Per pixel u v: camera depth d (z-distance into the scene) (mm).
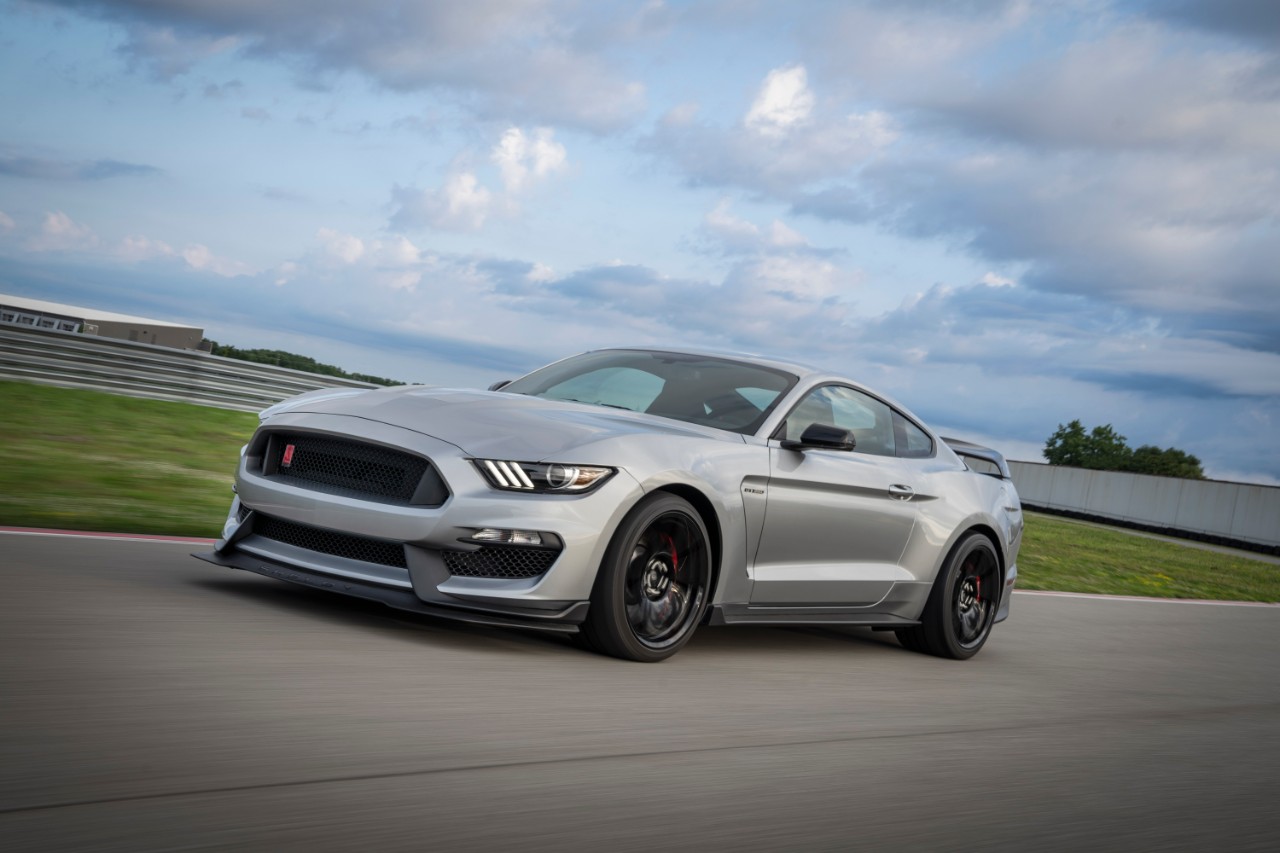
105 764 2152
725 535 4148
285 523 3994
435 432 3775
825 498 4559
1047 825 2594
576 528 3689
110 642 3141
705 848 2143
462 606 3637
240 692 2797
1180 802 2973
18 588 3736
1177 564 15555
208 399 13969
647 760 2721
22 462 7852
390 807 2127
